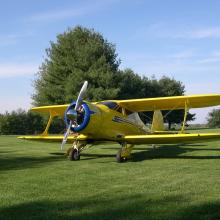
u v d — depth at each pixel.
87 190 6.25
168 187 6.39
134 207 5.06
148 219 4.52
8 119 41.16
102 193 5.98
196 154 12.20
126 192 6.04
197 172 8.09
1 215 4.79
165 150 13.88
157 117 15.73
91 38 42.50
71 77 38.56
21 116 42.03
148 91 57.69
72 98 37.47
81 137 11.54
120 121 12.06
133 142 11.66
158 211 4.85
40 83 42.09
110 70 39.28
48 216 4.71
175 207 5.03
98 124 11.03
